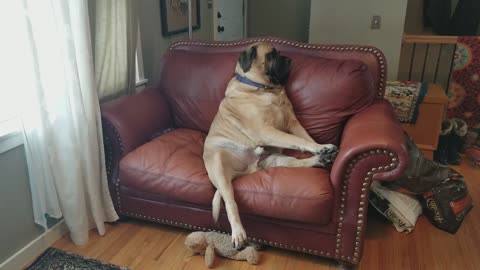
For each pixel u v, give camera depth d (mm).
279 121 1984
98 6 2133
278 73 1953
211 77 2271
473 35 3633
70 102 1808
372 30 3352
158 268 1792
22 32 1592
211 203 1806
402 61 3496
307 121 2055
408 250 1909
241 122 1979
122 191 2033
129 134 2008
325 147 1767
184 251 1912
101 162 2010
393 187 2072
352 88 1965
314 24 3475
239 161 1929
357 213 1616
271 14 4574
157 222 2045
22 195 1832
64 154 1837
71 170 1859
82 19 1809
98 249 1937
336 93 1981
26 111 1693
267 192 1650
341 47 2213
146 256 1878
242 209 1708
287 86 2088
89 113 1908
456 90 3277
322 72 2027
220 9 4031
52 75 1727
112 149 2021
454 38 3189
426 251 1903
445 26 3723
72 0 1782
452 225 2029
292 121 2043
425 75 3477
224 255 1812
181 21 3307
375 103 2061
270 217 1723
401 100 2662
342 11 3369
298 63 2115
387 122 1712
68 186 1878
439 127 2666
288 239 1760
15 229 1816
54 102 1763
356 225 1631
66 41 1721
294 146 1848
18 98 1670
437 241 1980
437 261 1833
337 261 1789
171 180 1821
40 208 1863
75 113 1834
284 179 1665
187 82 2326
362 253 1739
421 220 2150
